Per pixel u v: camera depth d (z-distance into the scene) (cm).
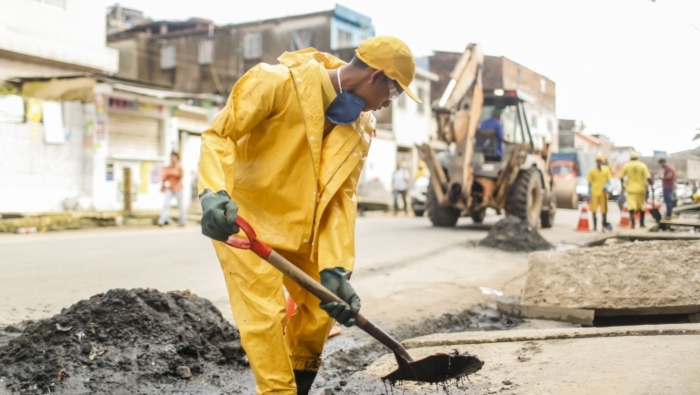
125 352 343
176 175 1427
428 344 412
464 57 1245
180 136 2008
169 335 366
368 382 354
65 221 1306
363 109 260
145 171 1753
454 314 538
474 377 334
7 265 763
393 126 3197
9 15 1493
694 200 1520
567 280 516
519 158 1218
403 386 344
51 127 1471
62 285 627
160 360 345
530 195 1285
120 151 1683
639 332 377
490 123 1310
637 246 505
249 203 261
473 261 857
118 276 691
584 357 336
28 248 948
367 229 1338
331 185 255
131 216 1462
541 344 380
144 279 673
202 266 778
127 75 3366
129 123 1709
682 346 332
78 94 1420
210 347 378
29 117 1426
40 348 340
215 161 239
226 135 246
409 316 521
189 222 1525
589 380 296
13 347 349
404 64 254
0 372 324
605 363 318
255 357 244
